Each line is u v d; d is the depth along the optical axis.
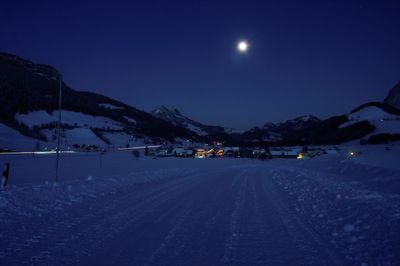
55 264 5.06
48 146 99.38
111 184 15.48
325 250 5.68
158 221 8.13
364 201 8.97
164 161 59.50
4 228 7.02
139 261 5.26
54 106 189.50
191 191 14.23
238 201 11.38
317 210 9.19
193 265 5.10
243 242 6.33
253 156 117.38
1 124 112.88
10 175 22.28
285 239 6.46
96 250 5.78
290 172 24.78
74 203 10.33
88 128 167.62
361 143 178.75
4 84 183.38
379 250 5.30
